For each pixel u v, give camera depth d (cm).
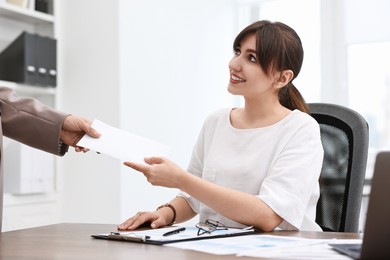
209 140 171
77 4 312
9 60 289
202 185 131
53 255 100
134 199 309
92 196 307
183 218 160
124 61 304
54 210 307
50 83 300
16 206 280
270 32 149
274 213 136
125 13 305
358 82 372
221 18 401
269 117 159
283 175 142
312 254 95
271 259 92
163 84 336
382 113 365
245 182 154
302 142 149
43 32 318
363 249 89
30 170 281
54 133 149
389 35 352
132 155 128
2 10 284
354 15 366
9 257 99
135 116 312
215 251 99
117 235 119
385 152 87
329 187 167
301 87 393
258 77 150
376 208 87
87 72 309
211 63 388
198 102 372
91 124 143
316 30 389
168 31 342
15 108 152
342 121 170
